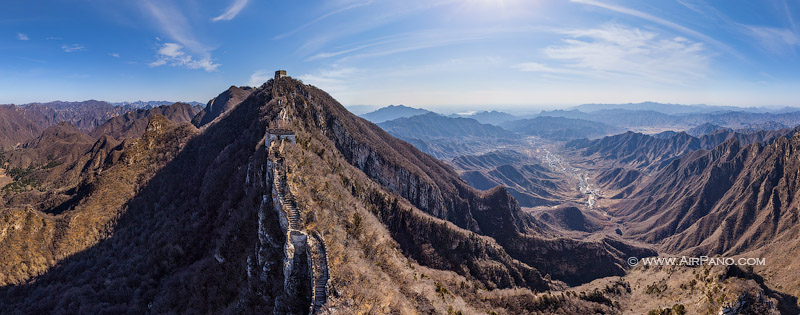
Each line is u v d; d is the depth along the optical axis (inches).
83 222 6008.9
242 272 2974.9
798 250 6648.6
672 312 4074.8
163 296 3567.9
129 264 4682.6
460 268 5866.1
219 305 2883.9
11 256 5275.6
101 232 6003.9
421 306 2886.3
